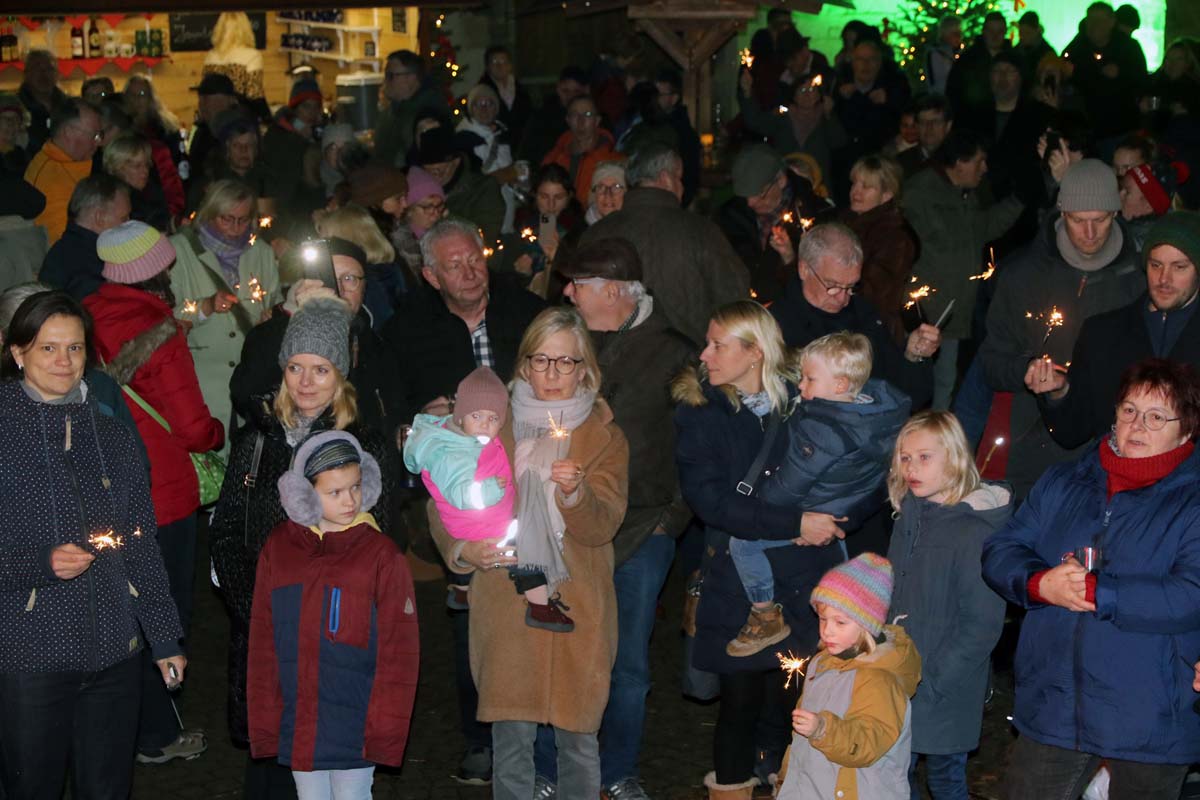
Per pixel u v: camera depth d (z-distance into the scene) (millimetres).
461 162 9492
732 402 5156
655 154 7012
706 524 5234
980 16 17391
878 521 5496
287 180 11992
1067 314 6223
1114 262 6207
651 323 5578
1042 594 4355
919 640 4902
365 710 4801
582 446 5086
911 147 10570
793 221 7902
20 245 8586
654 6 13164
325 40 18297
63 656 4562
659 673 7145
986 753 6223
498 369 6148
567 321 5062
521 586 4980
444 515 5016
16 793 4660
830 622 4543
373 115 16391
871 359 5074
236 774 6113
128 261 5863
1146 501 4316
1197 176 9898
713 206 12492
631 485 5453
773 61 12742
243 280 7676
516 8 17188
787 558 5152
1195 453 4305
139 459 4820
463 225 6047
